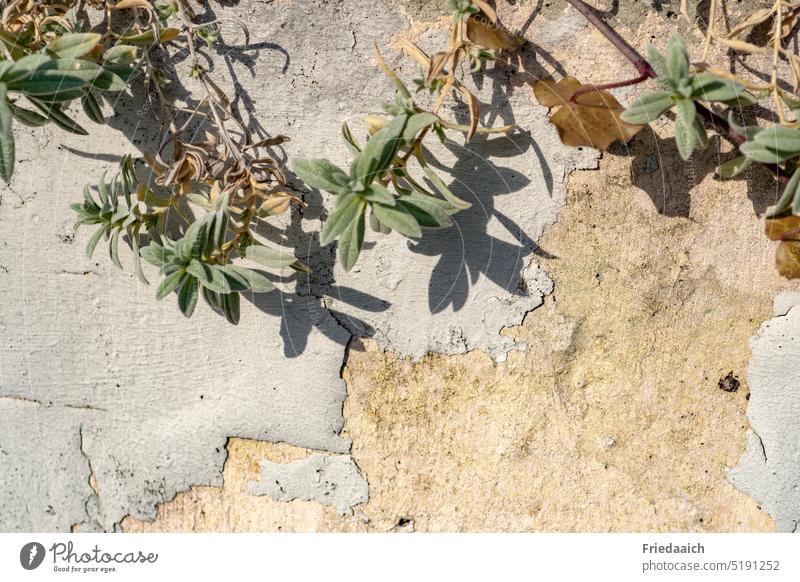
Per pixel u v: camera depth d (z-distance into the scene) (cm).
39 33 61
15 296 65
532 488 64
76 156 64
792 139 57
